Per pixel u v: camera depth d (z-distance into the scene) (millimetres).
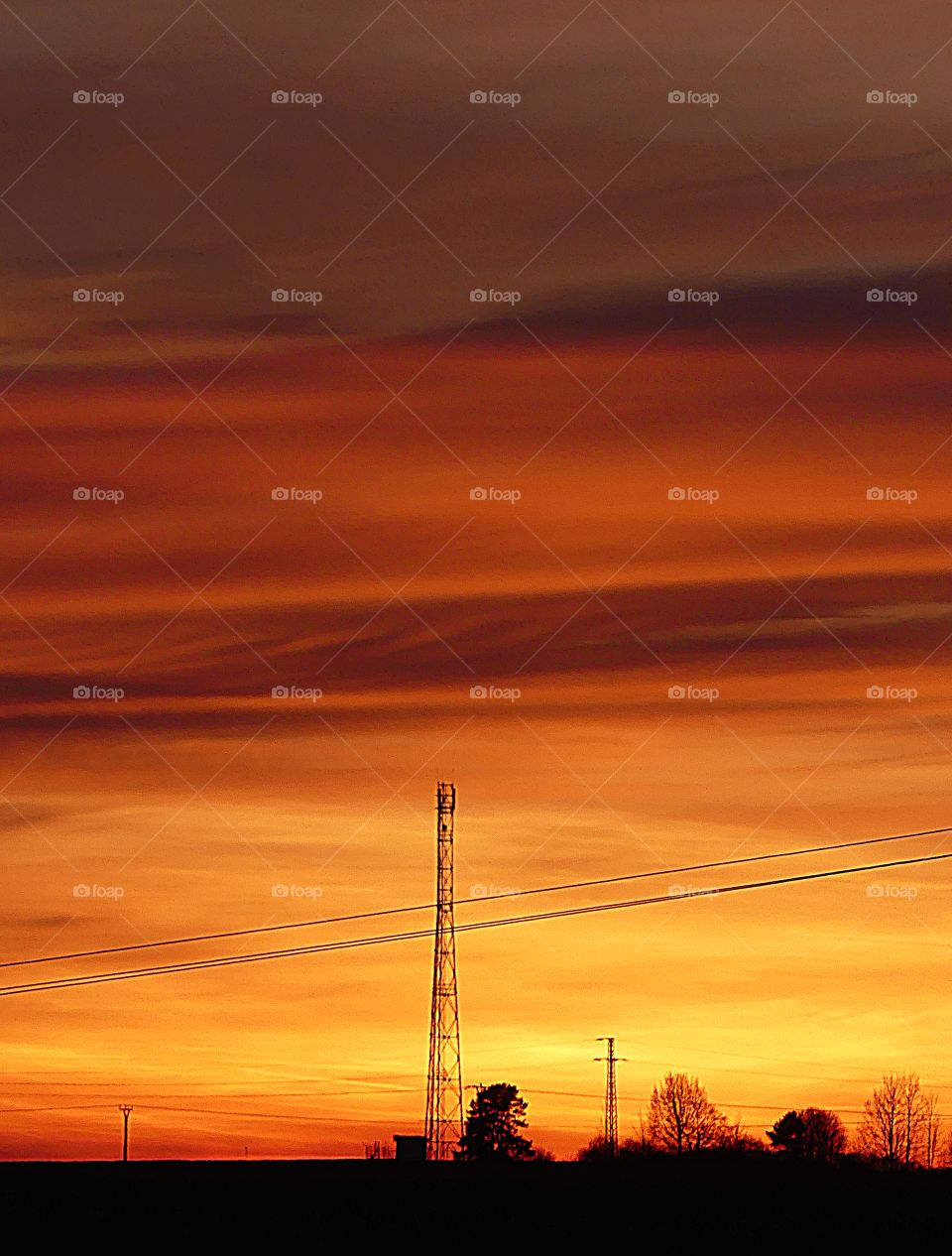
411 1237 58000
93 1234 58875
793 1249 55969
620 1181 67750
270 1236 58312
